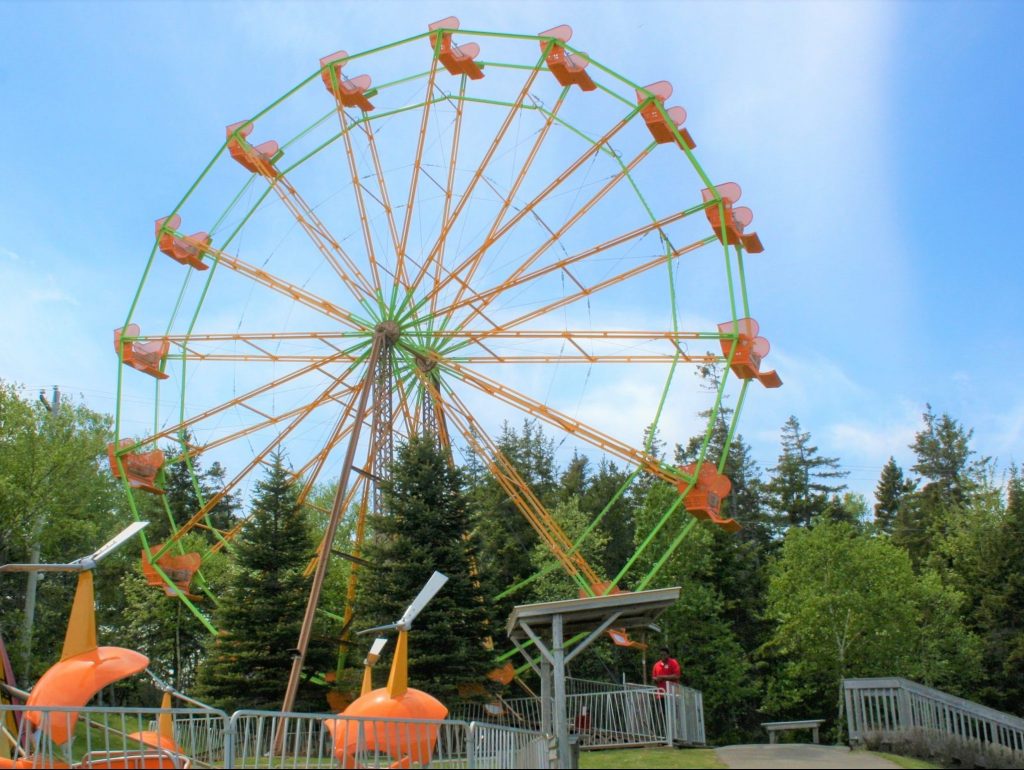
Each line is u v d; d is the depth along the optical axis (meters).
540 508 37.22
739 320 34.50
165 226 39.31
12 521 38.69
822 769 16.92
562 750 15.23
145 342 38.62
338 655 35.22
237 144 39.09
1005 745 21.45
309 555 36.12
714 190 35.16
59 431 43.25
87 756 14.19
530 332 36.44
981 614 48.31
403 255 37.94
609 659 48.44
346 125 38.38
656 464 34.78
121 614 54.12
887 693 21.92
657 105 35.47
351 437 31.97
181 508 62.69
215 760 19.36
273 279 38.59
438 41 36.88
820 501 74.69
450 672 32.34
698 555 46.84
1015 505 50.72
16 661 37.38
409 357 37.75
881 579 41.72
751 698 51.28
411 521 34.25
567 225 36.75
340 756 17.28
